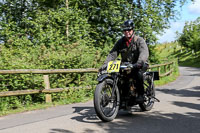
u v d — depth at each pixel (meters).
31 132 3.87
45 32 14.62
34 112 5.68
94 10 18.59
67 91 7.34
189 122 4.32
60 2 18.12
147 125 4.15
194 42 52.56
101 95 4.40
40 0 18.23
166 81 13.14
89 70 7.93
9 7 17.81
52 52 8.27
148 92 5.36
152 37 18.98
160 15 19.70
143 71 4.91
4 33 14.43
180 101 6.66
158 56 21.45
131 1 19.84
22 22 17.09
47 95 6.74
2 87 6.11
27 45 13.53
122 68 4.59
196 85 11.27
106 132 3.78
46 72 6.67
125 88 4.73
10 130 4.03
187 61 53.69
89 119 4.72
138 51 4.86
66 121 4.58
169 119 4.57
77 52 8.38
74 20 15.73
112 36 19.27
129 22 4.78
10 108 6.07
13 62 6.76
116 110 4.59
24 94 6.16
